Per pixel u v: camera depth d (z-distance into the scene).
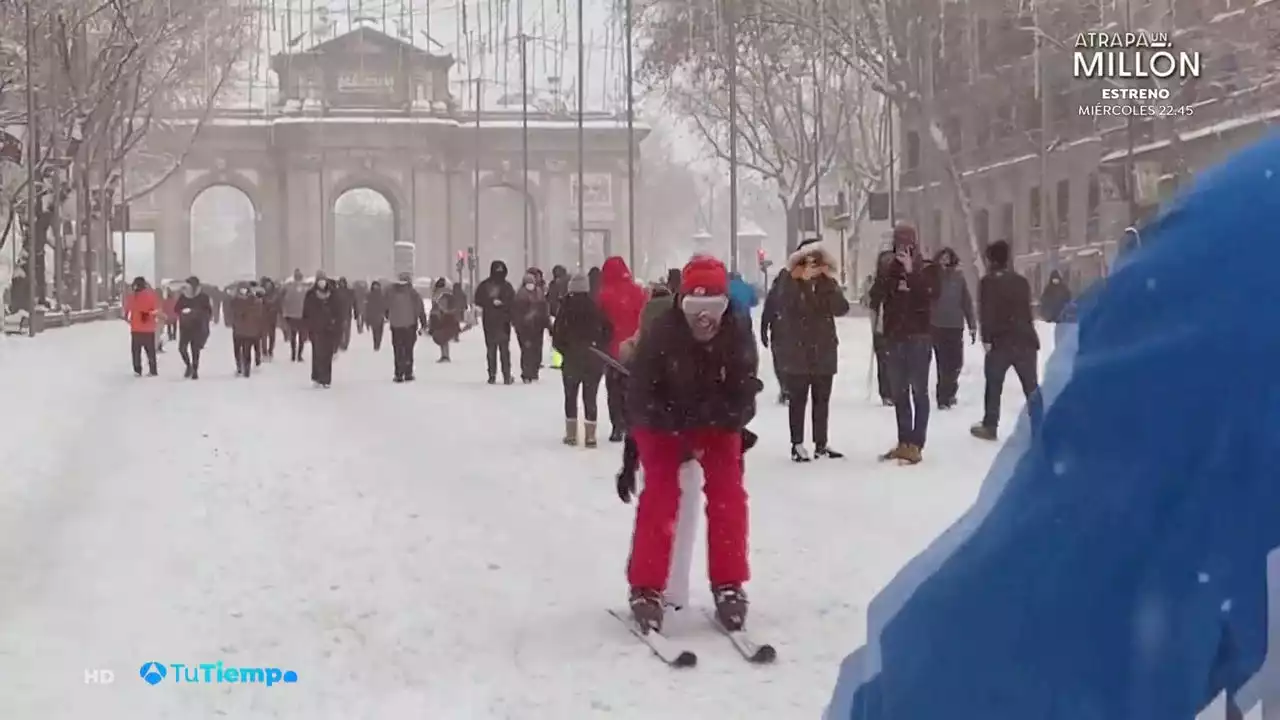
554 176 92.19
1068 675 1.27
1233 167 1.32
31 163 39.81
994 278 14.77
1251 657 1.21
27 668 6.85
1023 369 14.84
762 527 10.16
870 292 13.50
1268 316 1.23
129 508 11.55
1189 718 1.22
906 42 44.50
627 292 15.40
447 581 8.66
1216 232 1.28
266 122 88.88
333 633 7.47
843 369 25.77
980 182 57.50
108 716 6.12
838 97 54.50
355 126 87.56
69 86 45.12
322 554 9.57
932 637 1.37
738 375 7.12
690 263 7.15
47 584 8.70
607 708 6.08
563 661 6.80
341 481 12.95
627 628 7.34
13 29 42.84
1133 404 1.26
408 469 13.75
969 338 32.31
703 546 9.45
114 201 71.50
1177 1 42.62
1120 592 1.25
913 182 63.50
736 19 48.38
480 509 11.30
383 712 6.13
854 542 9.53
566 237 92.56
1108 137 47.25
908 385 13.28
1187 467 1.24
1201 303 1.26
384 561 9.31
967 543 1.40
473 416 19.14
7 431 16.91
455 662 6.88
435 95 90.44
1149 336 1.28
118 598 8.33
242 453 15.10
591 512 11.09
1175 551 1.23
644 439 7.28
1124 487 1.26
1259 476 1.21
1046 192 48.00
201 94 67.94
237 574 8.97
